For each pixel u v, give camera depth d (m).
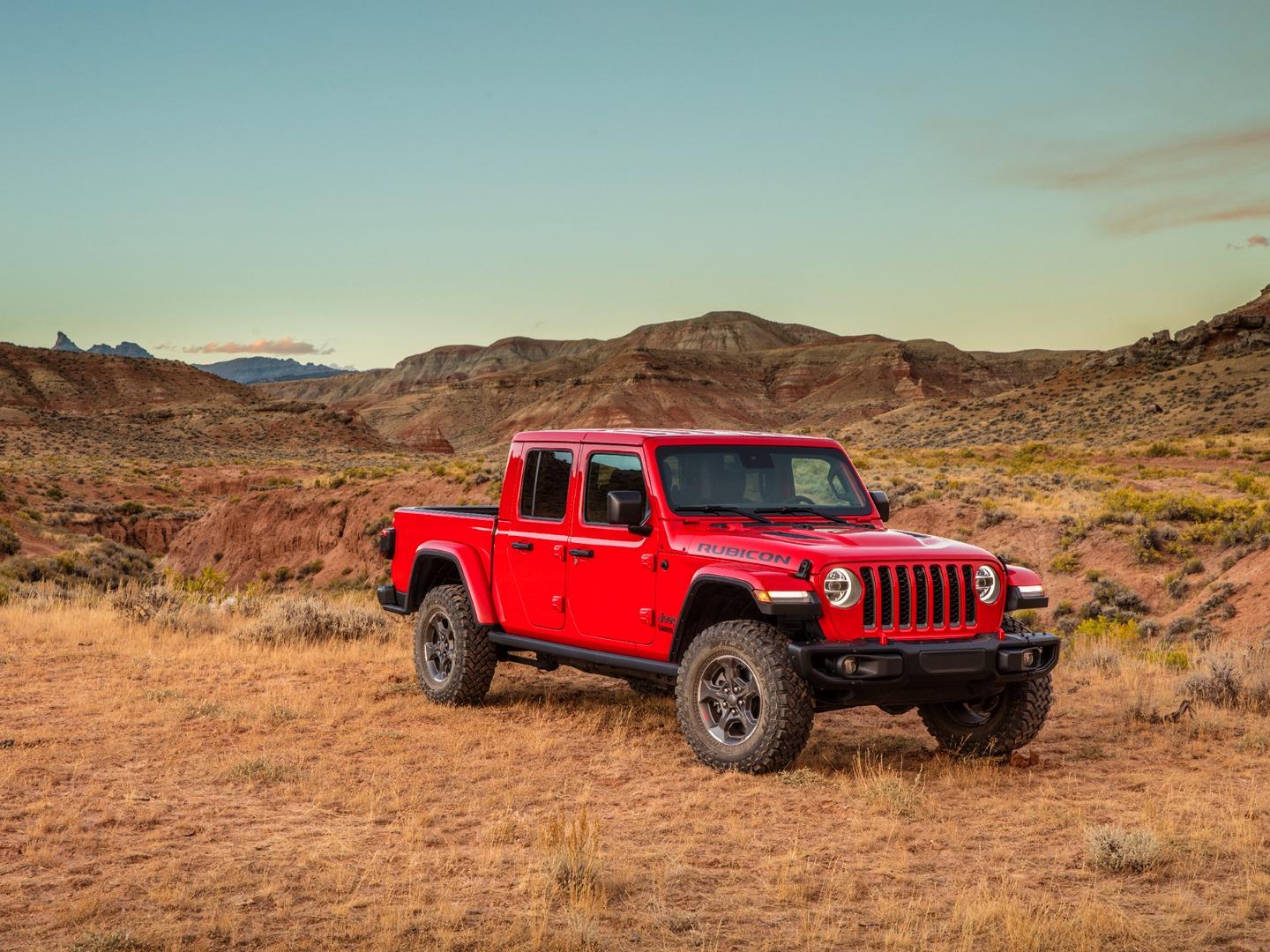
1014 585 6.83
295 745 7.07
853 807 5.77
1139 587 28.02
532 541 7.91
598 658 7.43
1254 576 24.41
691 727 6.64
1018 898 4.36
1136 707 8.50
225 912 4.11
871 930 4.10
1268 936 4.09
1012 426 107.19
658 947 3.90
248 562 56.41
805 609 6.13
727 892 4.50
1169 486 44.19
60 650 10.90
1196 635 22.98
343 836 5.16
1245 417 82.94
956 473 48.06
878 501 7.78
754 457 7.45
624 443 7.30
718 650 6.52
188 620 12.94
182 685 9.20
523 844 5.08
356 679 9.66
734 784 6.20
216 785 6.06
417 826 5.27
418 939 3.88
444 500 53.06
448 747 7.05
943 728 7.32
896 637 6.33
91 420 147.75
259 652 11.09
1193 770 6.79
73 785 5.98
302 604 13.09
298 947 3.80
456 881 4.54
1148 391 104.94
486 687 8.47
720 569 6.47
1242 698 8.77
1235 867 4.91
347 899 4.28
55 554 42.78
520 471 8.15
